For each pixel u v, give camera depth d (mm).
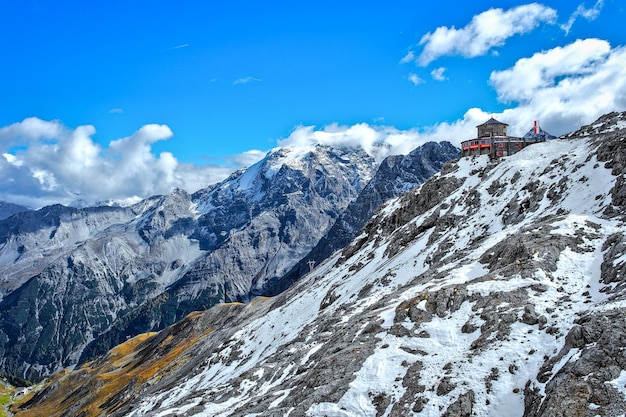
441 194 114688
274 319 114312
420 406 37812
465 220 89750
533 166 91500
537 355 37250
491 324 42688
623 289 40281
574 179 73938
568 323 38688
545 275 47312
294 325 100500
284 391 51688
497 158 115750
